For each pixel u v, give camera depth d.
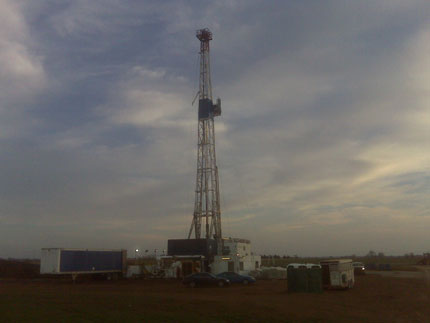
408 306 24.34
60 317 18.41
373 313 21.33
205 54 68.69
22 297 27.16
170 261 55.12
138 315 19.45
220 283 39.00
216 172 64.75
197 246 55.94
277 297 28.81
